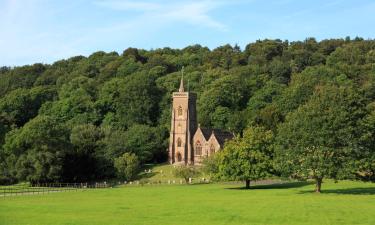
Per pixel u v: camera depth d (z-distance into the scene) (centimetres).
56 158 15875
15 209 8262
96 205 8838
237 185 14375
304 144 10881
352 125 10781
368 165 10875
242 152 13175
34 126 16000
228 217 6962
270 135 13450
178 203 8994
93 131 19150
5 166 16500
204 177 17325
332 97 11050
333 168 10594
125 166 17662
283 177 11462
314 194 10400
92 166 17625
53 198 10569
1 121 19962
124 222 6631
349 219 6619
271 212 7375
